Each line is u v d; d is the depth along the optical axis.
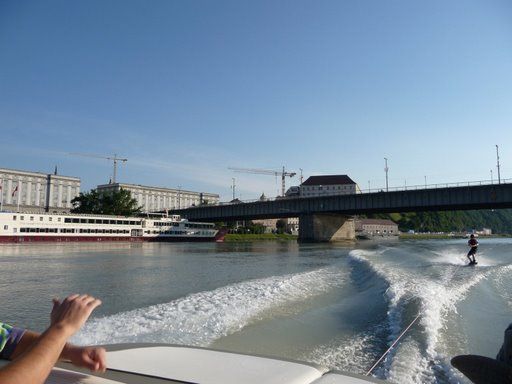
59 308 1.80
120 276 25.20
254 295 13.17
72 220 82.50
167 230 98.38
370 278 16.88
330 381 2.17
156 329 8.84
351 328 8.51
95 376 2.15
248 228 151.25
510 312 9.27
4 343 2.14
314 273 20.78
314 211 88.75
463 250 38.72
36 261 38.72
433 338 6.88
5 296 17.77
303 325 8.91
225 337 8.05
